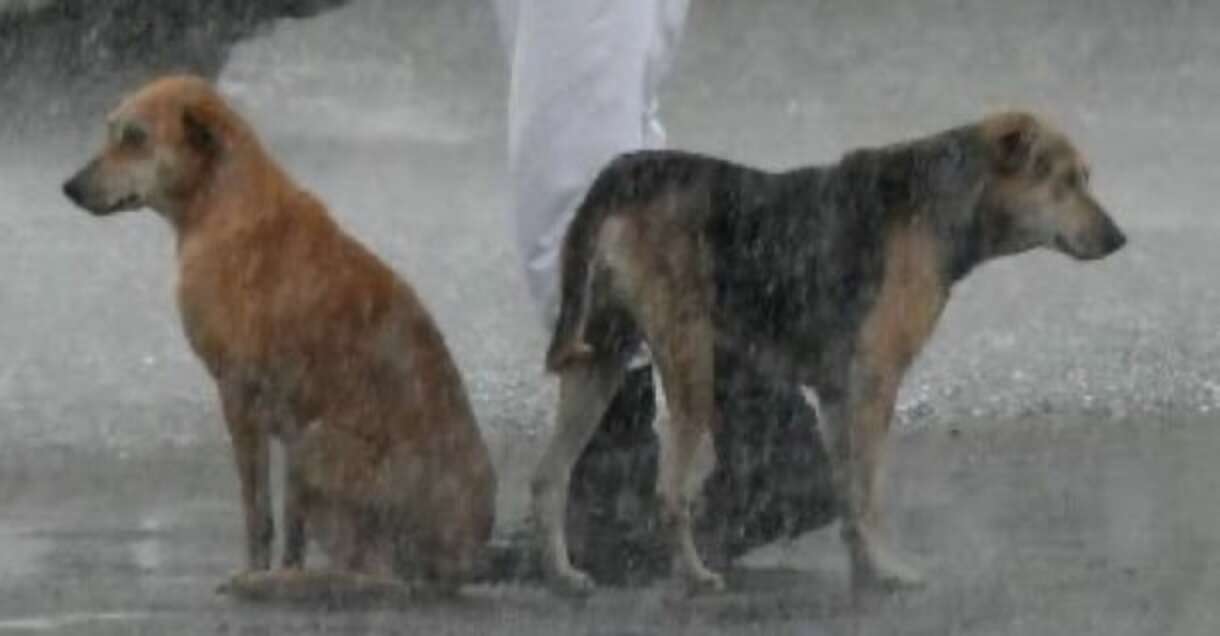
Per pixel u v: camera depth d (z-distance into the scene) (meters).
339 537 12.03
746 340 12.02
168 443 16.17
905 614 11.61
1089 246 12.21
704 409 11.98
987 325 20.28
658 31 12.77
